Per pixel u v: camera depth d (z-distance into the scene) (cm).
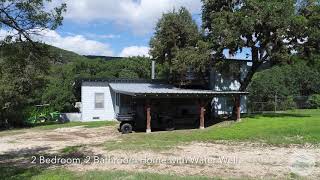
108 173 1262
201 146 1934
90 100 3491
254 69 3359
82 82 3459
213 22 3067
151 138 2259
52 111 3769
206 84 3644
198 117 3041
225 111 3691
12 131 2906
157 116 2691
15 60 1404
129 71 5678
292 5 2945
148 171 1326
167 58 3453
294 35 3080
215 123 3008
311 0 3122
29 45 1422
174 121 2850
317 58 3312
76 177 1199
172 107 3130
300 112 3978
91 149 1867
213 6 3198
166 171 1331
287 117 3238
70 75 4959
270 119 3058
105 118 3528
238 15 2939
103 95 3525
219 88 3697
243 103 3988
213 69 3522
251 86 4488
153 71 4056
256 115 3491
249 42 3123
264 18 2920
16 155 1750
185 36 3350
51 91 4062
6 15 1355
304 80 5228
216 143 2036
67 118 3672
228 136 2244
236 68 3472
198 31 3344
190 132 2508
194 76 3566
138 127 2633
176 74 3538
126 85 3512
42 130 2886
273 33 3044
